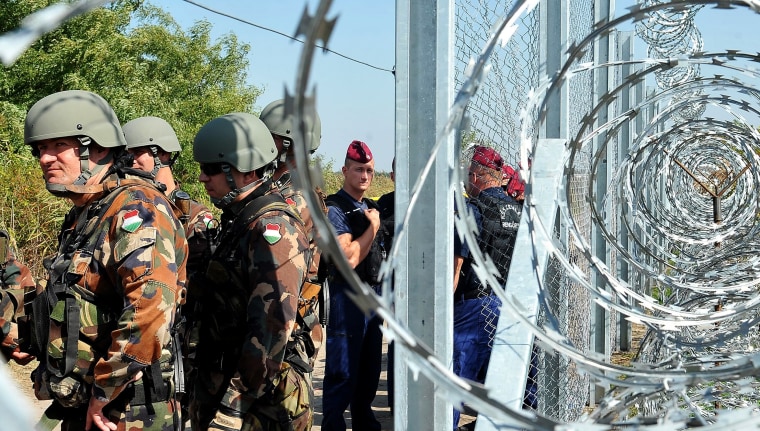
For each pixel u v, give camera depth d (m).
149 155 5.14
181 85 29.25
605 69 6.53
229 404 3.15
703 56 1.64
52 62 18.44
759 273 3.29
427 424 2.29
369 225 4.92
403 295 2.30
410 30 2.28
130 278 2.83
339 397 4.83
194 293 3.26
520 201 5.16
